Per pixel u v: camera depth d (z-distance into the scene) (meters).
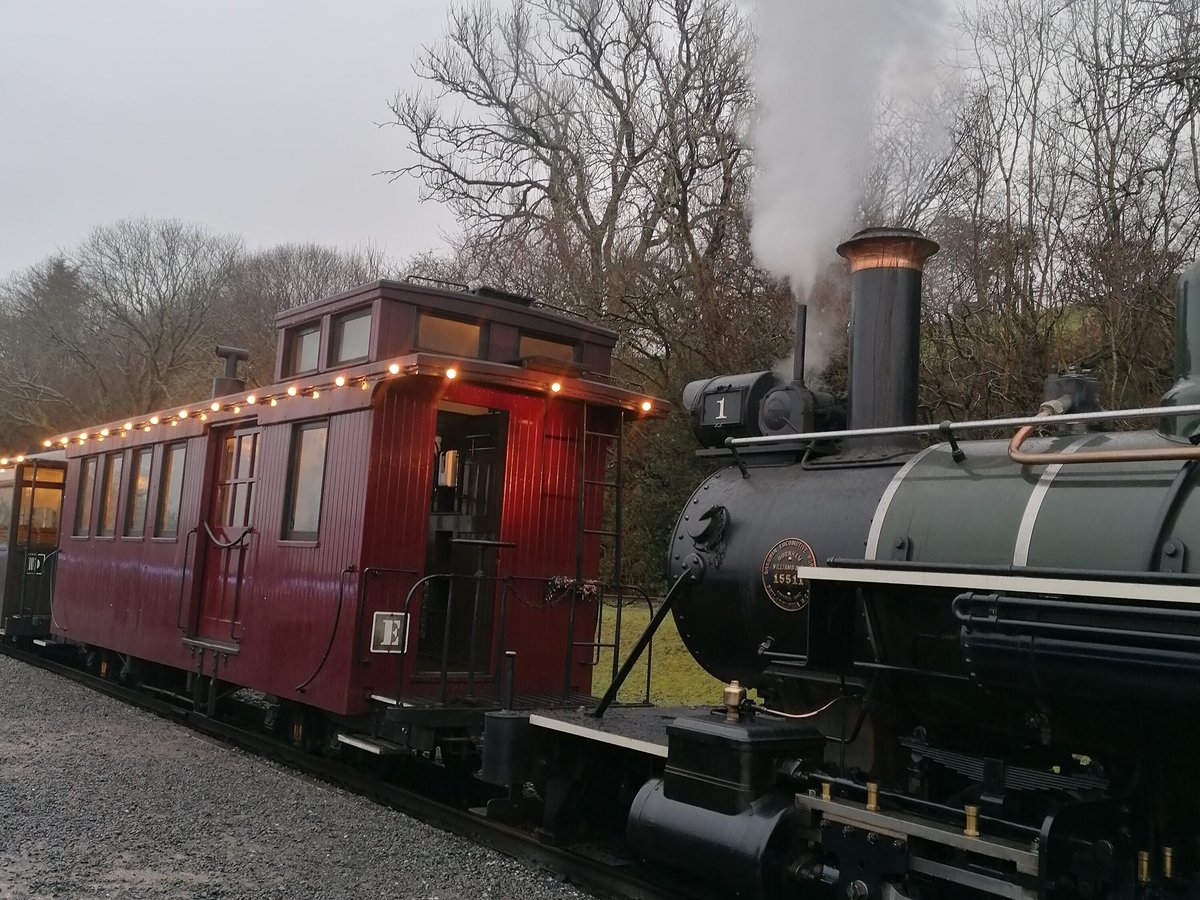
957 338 12.03
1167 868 3.54
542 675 7.74
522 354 8.24
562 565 7.91
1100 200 11.44
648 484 16.16
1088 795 3.78
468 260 22.97
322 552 7.59
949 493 4.27
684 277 17.09
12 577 14.42
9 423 37.16
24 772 7.13
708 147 17.67
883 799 4.25
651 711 6.38
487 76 21.56
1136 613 3.26
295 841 5.79
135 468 11.50
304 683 7.57
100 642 11.60
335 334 8.26
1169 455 3.51
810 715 4.55
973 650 3.71
